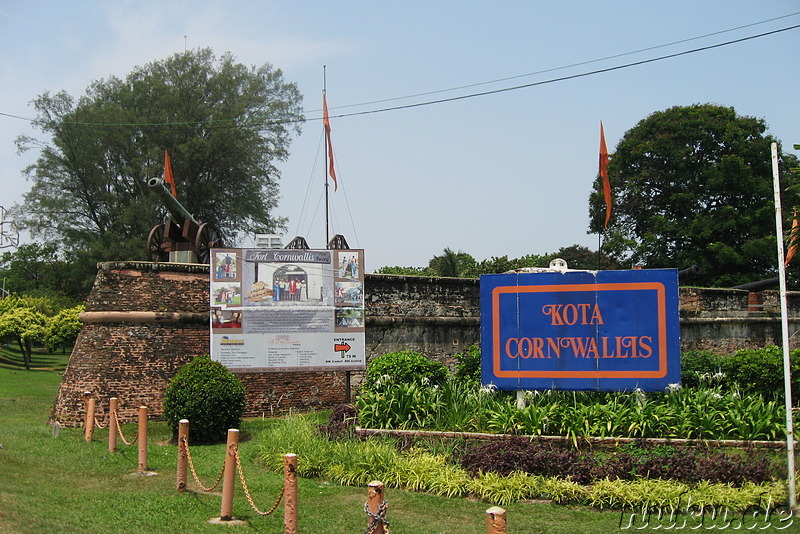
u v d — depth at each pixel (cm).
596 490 991
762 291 2856
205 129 3966
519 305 1336
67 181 3991
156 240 2081
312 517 947
